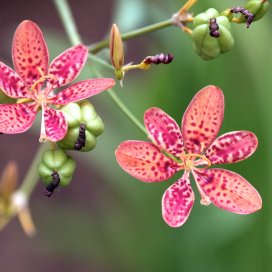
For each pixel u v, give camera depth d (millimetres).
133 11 551
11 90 428
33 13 876
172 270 585
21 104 428
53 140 414
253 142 433
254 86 559
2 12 872
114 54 426
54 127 420
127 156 422
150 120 426
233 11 439
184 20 455
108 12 892
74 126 423
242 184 433
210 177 437
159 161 428
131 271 617
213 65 560
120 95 584
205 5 538
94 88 422
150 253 597
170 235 583
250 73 558
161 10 563
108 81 422
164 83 569
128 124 582
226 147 435
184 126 431
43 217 638
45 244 636
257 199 430
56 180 422
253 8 445
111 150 583
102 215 670
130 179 590
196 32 438
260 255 566
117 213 625
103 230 627
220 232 558
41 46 429
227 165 563
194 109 429
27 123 425
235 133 433
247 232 563
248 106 562
